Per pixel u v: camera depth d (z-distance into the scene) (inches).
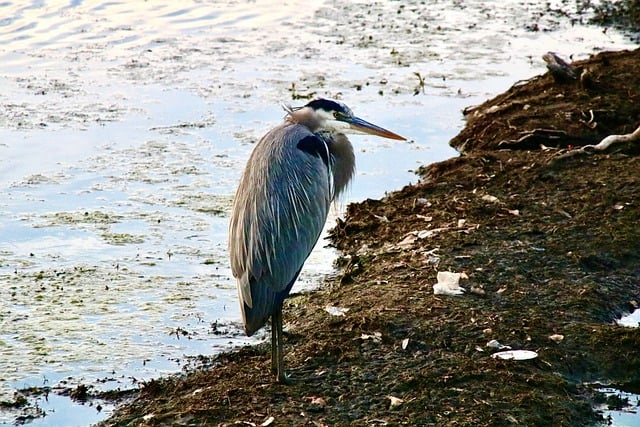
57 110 765.9
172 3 1069.1
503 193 612.1
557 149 674.2
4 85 815.7
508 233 553.6
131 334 474.0
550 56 775.7
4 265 539.2
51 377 434.3
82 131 729.0
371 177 671.1
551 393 405.7
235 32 981.2
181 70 864.9
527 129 706.8
